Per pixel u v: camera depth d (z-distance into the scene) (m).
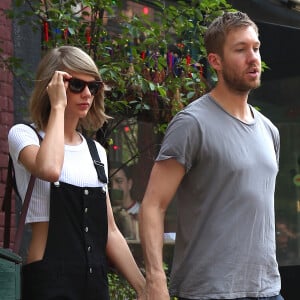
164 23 15.35
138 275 10.58
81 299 9.71
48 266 9.57
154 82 15.79
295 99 21.16
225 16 10.34
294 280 21.20
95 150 10.46
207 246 9.87
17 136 10.01
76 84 10.25
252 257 9.90
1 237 16.89
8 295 9.25
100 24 14.94
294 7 23.28
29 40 17.47
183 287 10.04
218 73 10.38
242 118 10.34
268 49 20.77
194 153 9.98
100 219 10.06
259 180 10.02
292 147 21.69
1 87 17.08
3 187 17.08
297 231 21.86
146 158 20.69
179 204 10.32
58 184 9.80
